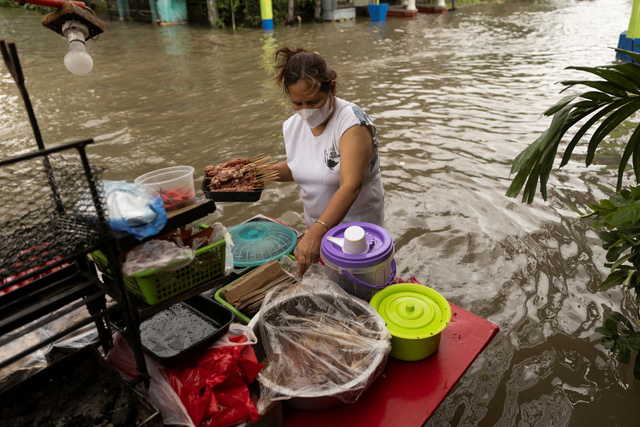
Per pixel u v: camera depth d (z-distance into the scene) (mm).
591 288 3383
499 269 3607
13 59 1189
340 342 1502
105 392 1403
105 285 1357
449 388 1580
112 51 11648
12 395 1362
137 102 7566
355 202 2346
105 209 1176
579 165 5113
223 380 1395
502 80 8703
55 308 1312
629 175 4848
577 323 3088
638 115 6395
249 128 6332
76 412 1352
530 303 3266
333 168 2209
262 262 2098
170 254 1244
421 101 7523
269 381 1429
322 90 1952
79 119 6781
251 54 11133
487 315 3174
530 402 2582
